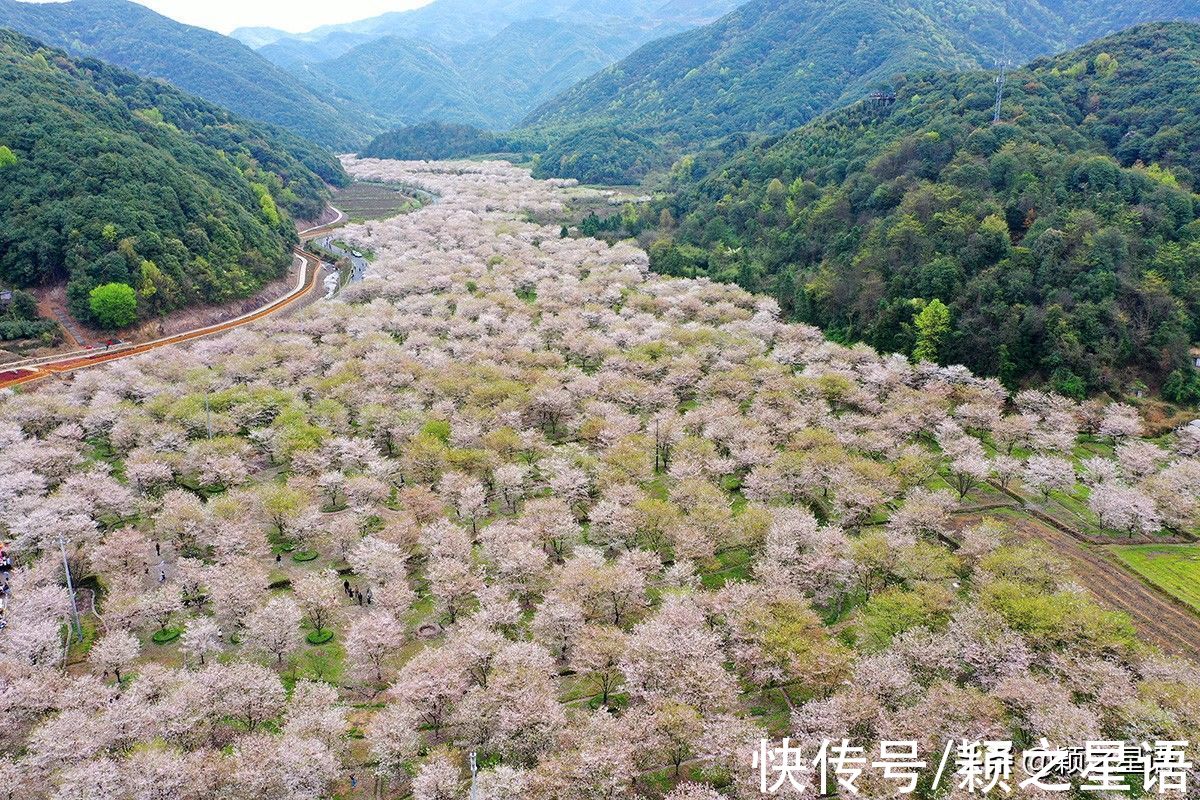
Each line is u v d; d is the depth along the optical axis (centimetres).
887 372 10575
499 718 4597
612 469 7669
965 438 8612
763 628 5159
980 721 4391
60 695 4847
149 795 4028
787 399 9456
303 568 6838
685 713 4334
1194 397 9762
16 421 8944
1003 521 7481
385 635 5462
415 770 4556
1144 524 7094
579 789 4062
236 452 8400
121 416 9231
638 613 5947
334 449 8412
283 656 5706
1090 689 4719
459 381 10075
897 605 5441
